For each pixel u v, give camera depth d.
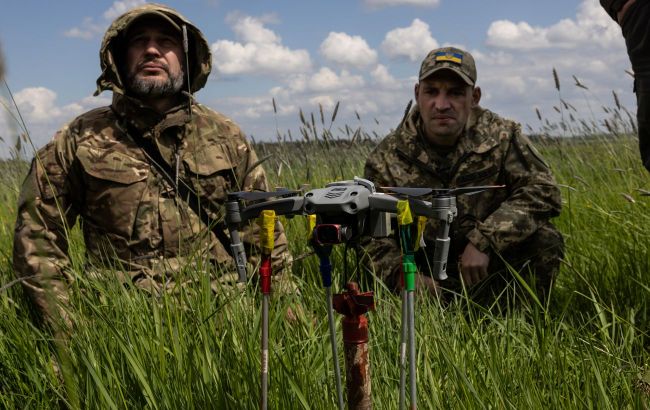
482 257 3.75
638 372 2.48
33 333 2.73
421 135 4.03
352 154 6.27
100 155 3.18
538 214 3.85
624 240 4.35
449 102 3.80
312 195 1.55
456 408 2.24
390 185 4.05
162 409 2.12
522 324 2.96
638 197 5.18
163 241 3.21
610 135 6.82
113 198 3.17
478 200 3.97
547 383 2.40
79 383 2.28
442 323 2.88
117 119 3.27
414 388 1.46
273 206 1.59
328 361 2.51
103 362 2.33
